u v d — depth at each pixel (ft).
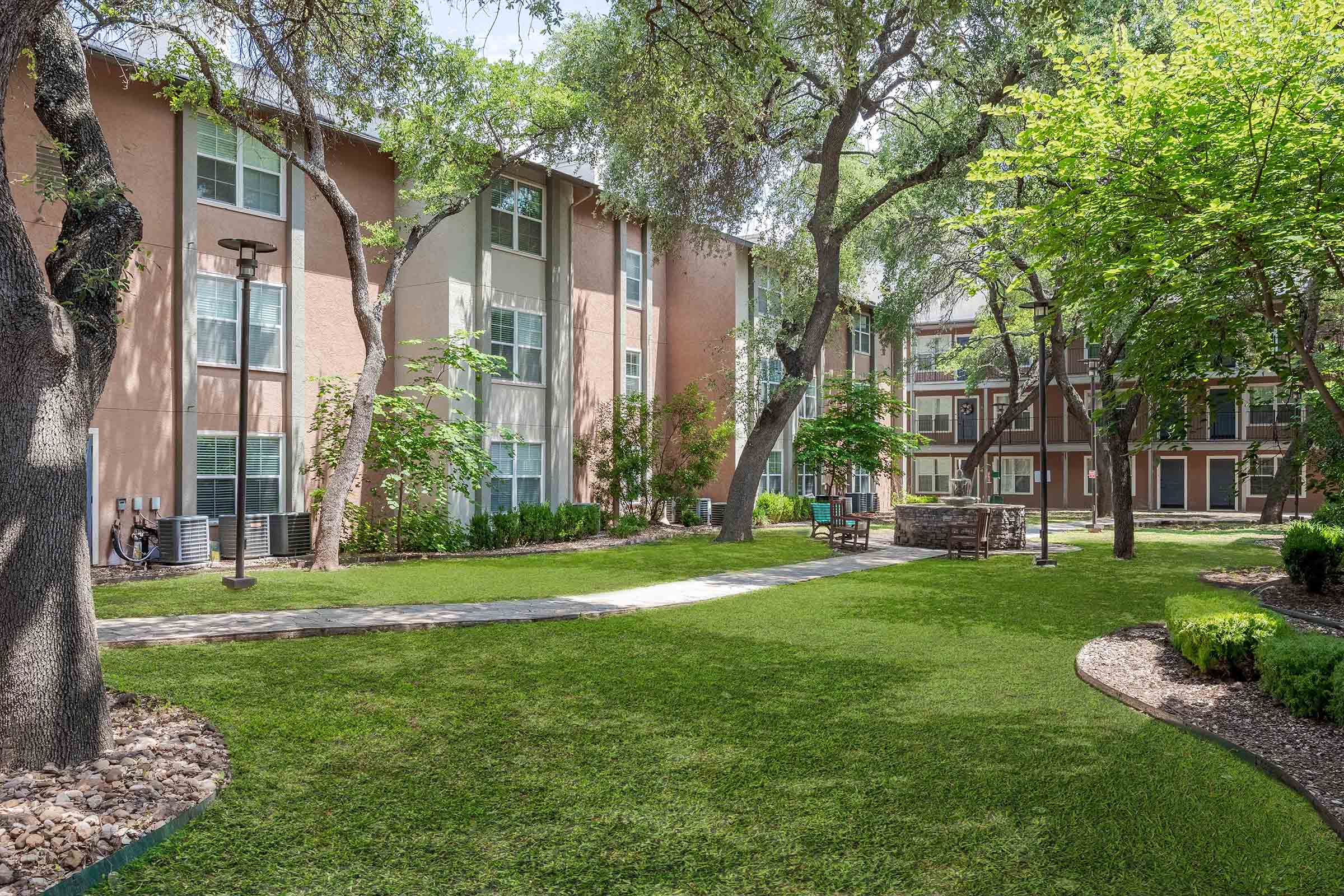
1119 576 48.60
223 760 16.74
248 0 33.37
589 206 80.33
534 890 11.78
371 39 37.14
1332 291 44.80
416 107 49.67
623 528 75.51
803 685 23.13
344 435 58.70
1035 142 31.60
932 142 63.93
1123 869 12.57
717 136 57.98
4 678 15.65
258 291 56.95
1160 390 39.68
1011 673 24.75
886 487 128.98
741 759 17.15
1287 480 99.91
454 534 61.26
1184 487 135.54
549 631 30.89
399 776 16.11
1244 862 12.85
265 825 13.83
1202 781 16.10
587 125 57.36
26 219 44.91
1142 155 29.30
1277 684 20.63
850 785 15.78
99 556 48.57
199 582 41.65
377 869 12.36
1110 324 45.01
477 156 54.65
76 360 17.19
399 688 22.44
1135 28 50.01
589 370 80.43
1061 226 31.30
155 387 51.29
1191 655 24.44
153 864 12.43
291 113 49.42
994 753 17.56
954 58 53.78
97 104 49.16
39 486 16.11
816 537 75.82
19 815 13.29
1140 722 19.85
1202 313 35.27
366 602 36.22
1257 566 52.39
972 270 84.69
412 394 64.95
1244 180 28.68
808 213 77.87
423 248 65.26
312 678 23.44
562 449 75.15
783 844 13.26
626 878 12.15
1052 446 140.15
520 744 18.02
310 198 60.29
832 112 64.08
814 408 110.32
